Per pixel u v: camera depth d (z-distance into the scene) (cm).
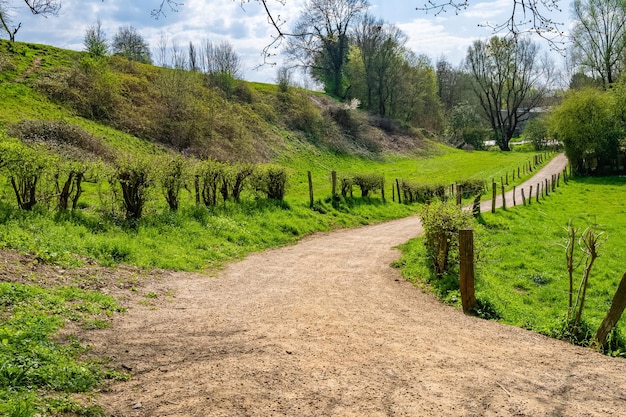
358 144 5834
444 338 713
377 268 1320
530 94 8138
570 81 6262
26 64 3812
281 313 824
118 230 1332
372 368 560
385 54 6812
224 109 4666
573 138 4388
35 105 3145
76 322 673
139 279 1020
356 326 754
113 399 459
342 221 2283
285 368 546
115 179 1442
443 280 1108
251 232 1714
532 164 5441
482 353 648
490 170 4994
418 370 560
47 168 1287
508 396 494
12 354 499
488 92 7662
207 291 1002
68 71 3812
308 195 2800
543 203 2850
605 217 2373
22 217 1167
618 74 5250
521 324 848
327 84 7162
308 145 5134
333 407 452
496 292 1080
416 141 6788
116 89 3828
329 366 560
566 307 1091
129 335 655
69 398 442
